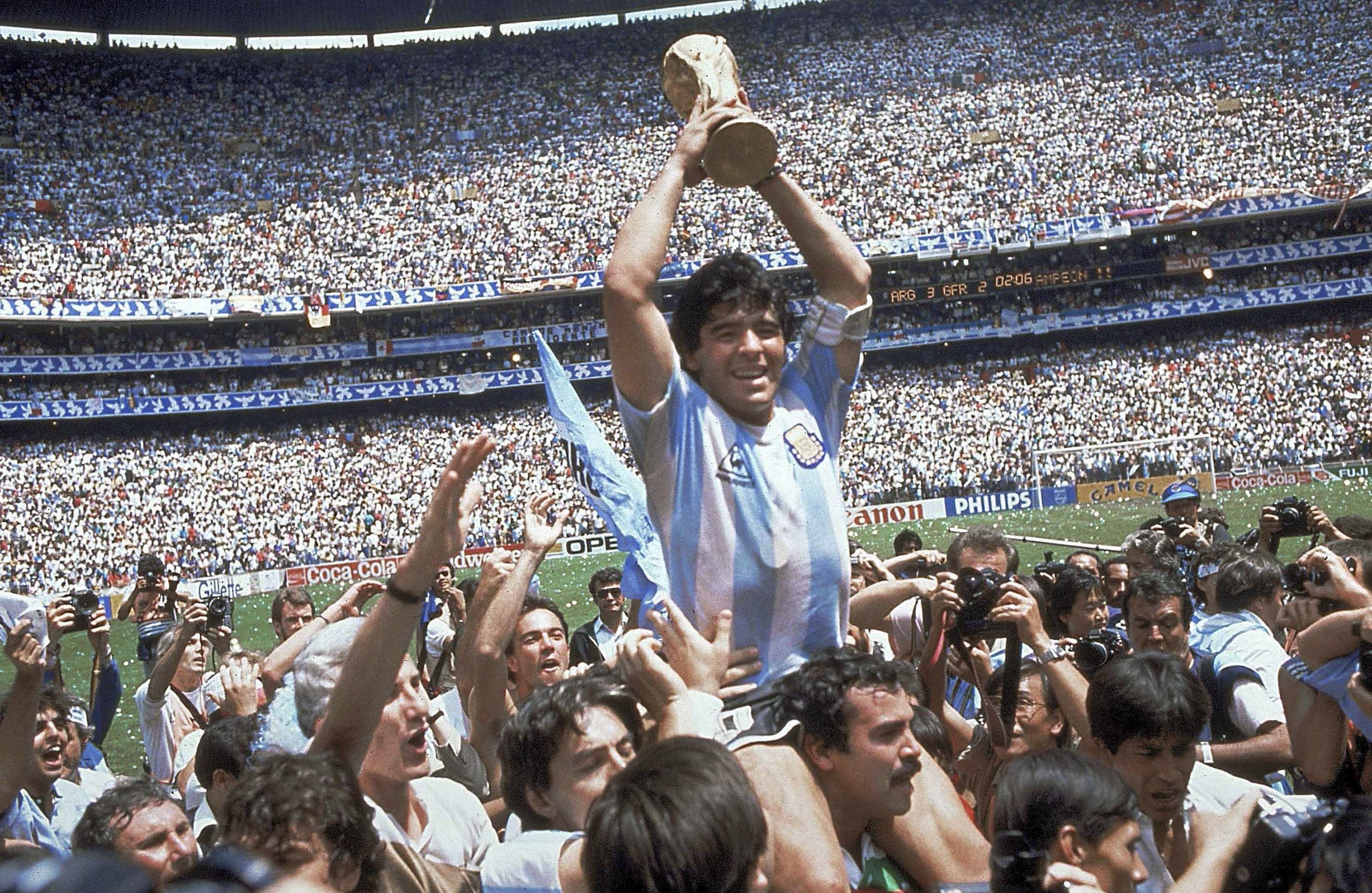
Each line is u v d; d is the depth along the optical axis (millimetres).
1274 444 45594
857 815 3186
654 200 3400
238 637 27344
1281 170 54000
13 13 63969
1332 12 58281
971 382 53031
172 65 62438
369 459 52344
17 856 1196
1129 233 54094
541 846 3248
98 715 7555
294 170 59656
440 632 8680
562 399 4430
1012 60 60281
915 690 3221
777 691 3303
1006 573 6695
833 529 3486
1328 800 2809
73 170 57500
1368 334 52375
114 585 43844
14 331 54500
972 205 55469
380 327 58031
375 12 68188
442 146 60781
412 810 4145
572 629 25844
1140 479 43312
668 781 2322
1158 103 57250
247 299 54531
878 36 62656
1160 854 3971
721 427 3414
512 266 56156
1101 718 3949
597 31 65562
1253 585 6016
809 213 3652
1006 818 3174
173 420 58188
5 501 47875
